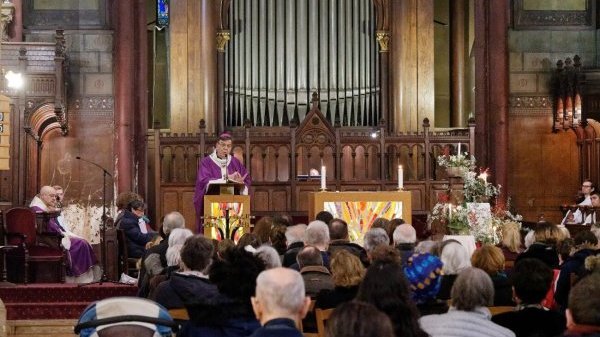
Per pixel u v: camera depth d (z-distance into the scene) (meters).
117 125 23.17
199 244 8.88
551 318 7.48
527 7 25.00
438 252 10.12
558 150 24.75
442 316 6.97
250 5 25.77
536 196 24.66
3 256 15.98
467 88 27.61
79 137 23.56
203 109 24.91
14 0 23.48
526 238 12.81
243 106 25.64
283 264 11.02
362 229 16.80
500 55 24.17
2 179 21.34
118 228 17.48
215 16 25.28
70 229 22.89
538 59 24.91
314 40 25.88
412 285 7.91
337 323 4.67
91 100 23.64
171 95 24.88
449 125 27.81
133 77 23.44
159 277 10.47
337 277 8.38
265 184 22.50
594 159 24.06
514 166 24.67
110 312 7.27
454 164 19.16
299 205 22.59
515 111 24.75
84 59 23.75
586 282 5.91
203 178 17.20
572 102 23.66
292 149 22.73
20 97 21.47
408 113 25.48
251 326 7.05
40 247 17.27
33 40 23.81
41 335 14.27
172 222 12.82
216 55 25.39
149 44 27.48
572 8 25.09
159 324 7.14
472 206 17.53
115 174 23.12
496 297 9.13
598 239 12.52
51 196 18.64
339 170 22.83
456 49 27.70
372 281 6.21
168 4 27.08
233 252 7.26
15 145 21.39
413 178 23.64
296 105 25.81
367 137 22.94
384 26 25.75
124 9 23.36
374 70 25.83
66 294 15.03
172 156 22.62
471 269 7.10
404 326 6.08
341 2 25.92
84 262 18.06
